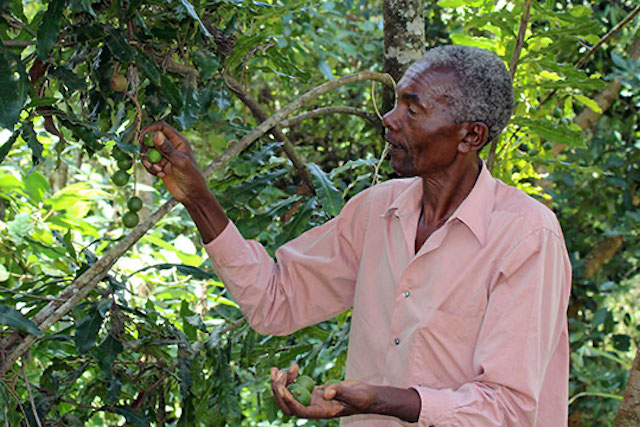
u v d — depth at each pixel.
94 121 1.74
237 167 1.96
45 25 1.44
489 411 1.27
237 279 1.58
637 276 5.54
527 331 1.32
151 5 1.74
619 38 3.88
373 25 4.00
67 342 2.17
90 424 2.98
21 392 2.06
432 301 1.40
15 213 2.68
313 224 2.22
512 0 2.49
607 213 4.25
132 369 2.17
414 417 1.25
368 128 3.76
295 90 4.31
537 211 1.39
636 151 4.12
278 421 3.55
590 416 4.39
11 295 1.93
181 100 1.67
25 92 1.45
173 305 2.90
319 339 2.52
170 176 1.53
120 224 3.32
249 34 1.98
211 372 2.14
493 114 1.38
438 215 1.46
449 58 1.38
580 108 4.11
